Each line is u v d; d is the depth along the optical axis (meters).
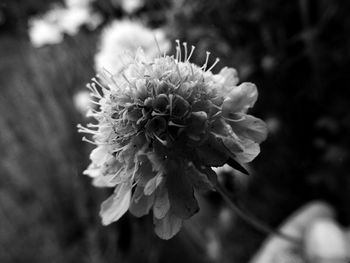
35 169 0.15
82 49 0.15
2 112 0.16
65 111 0.15
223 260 0.12
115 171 0.05
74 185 0.14
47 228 0.15
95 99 0.08
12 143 0.16
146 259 0.13
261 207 0.13
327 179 0.11
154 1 0.13
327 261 0.09
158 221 0.05
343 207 0.12
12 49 0.19
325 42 0.11
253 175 0.13
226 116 0.05
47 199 0.15
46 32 0.15
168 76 0.05
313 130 0.12
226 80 0.06
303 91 0.12
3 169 0.16
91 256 0.13
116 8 0.14
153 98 0.05
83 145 0.14
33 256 0.15
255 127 0.05
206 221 0.13
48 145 0.15
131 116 0.05
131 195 0.05
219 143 0.05
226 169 0.07
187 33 0.12
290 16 0.11
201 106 0.05
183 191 0.05
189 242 0.13
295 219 0.11
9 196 0.15
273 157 0.12
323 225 0.10
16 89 0.17
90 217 0.14
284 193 0.13
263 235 0.13
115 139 0.05
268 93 0.12
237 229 0.13
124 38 0.11
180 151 0.05
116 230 0.13
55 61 0.15
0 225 0.15
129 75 0.05
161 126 0.05
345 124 0.11
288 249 0.10
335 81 0.11
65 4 0.16
